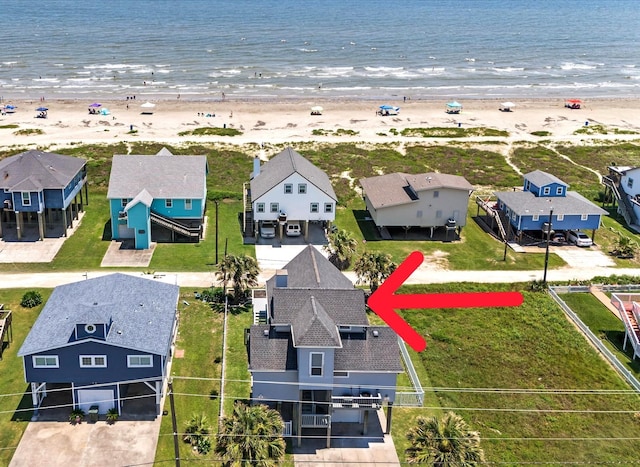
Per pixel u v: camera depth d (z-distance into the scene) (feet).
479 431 134.31
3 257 203.62
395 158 319.47
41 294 179.32
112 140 334.03
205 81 529.04
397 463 124.67
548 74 622.54
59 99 447.42
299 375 123.95
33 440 125.08
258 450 104.94
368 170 299.38
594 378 153.17
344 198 266.16
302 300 134.92
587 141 366.84
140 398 138.72
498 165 316.19
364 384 128.47
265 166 246.68
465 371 154.81
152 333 136.15
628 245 221.66
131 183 221.87
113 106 426.92
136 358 130.21
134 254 210.18
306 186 221.46
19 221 216.13
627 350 164.76
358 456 126.21
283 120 398.62
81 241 218.38
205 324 169.07
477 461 105.60
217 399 140.26
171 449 124.98
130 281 153.38
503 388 148.87
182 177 226.99
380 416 138.51
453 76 595.47
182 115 405.39
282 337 130.62
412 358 158.92
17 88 480.64
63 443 124.77
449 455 103.81
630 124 421.59
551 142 363.15
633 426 137.18
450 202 230.48
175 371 148.87
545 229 228.02
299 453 126.31
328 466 123.13
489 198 260.62
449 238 233.55
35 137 339.16
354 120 405.59
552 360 159.53
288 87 518.78
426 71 614.34
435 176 237.45
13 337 159.12
